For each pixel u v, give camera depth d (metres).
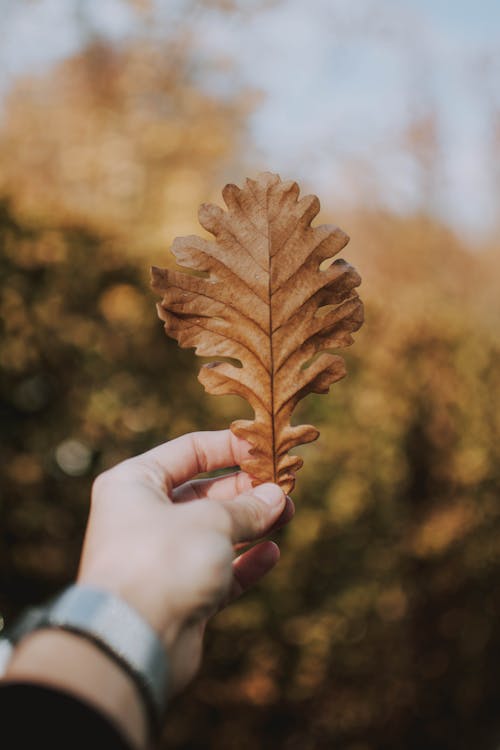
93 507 0.92
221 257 0.88
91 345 2.18
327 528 2.60
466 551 3.39
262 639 2.43
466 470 3.33
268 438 0.92
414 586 3.09
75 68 6.29
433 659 3.26
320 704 2.65
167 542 0.76
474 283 10.19
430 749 3.34
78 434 2.17
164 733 2.31
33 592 2.14
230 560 0.80
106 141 4.47
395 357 3.00
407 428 3.03
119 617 0.63
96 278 2.21
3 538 2.08
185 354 2.35
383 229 8.72
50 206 2.21
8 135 5.03
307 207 0.90
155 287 0.85
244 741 2.48
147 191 3.87
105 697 0.58
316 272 0.90
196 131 5.02
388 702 2.96
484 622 3.63
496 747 3.61
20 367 2.05
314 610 2.57
